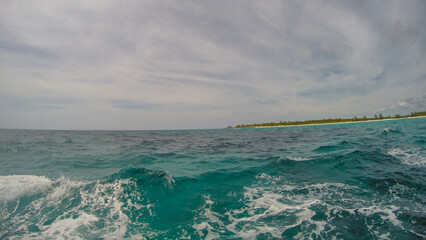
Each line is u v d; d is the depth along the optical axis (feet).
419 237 11.96
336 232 12.57
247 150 48.70
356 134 74.90
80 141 75.25
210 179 23.65
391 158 30.19
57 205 16.62
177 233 13.03
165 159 37.63
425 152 33.58
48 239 12.44
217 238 12.43
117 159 37.50
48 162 34.14
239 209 16.19
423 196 17.49
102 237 12.62
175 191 19.71
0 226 13.70
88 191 19.08
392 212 14.83
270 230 13.10
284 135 98.78
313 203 16.65
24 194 18.34
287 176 24.47
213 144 65.31
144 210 16.07
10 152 45.19
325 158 31.17
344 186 20.42
